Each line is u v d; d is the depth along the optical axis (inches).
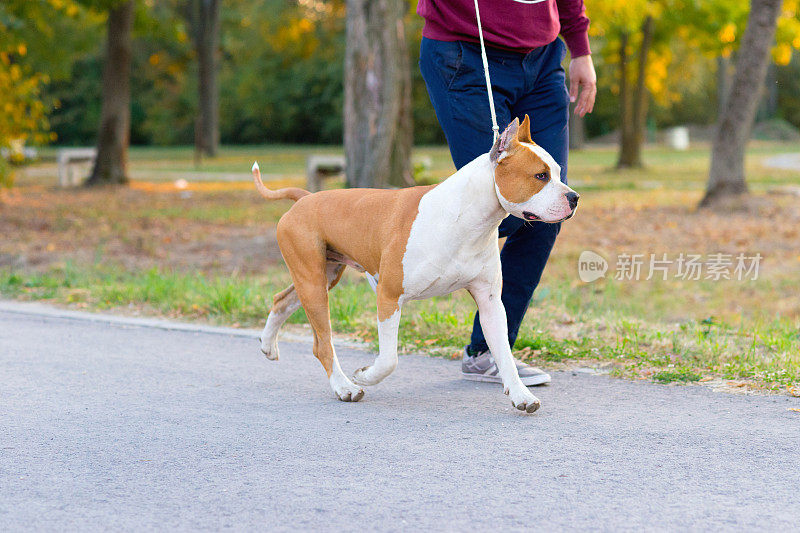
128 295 323.0
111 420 176.2
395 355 176.2
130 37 936.3
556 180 158.9
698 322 279.4
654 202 716.0
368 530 120.2
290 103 2669.8
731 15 940.6
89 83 2568.9
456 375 212.4
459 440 159.6
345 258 187.2
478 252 169.8
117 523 124.3
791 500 128.8
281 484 138.6
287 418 176.4
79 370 220.7
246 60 2249.0
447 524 121.8
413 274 169.8
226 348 248.1
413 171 643.5
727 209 633.0
